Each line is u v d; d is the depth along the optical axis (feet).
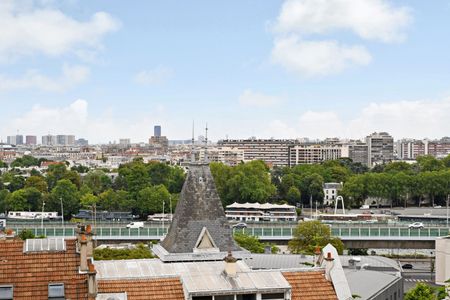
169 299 252.21
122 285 254.27
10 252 249.14
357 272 520.83
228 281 260.42
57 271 244.22
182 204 290.15
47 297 236.43
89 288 235.20
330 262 270.87
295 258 545.44
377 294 455.63
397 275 544.62
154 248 304.71
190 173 293.02
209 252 284.00
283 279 265.34
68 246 255.09
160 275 262.88
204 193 291.38
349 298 264.72
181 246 283.59
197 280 259.39
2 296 235.40
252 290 256.11
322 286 266.16
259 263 530.68
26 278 240.94
